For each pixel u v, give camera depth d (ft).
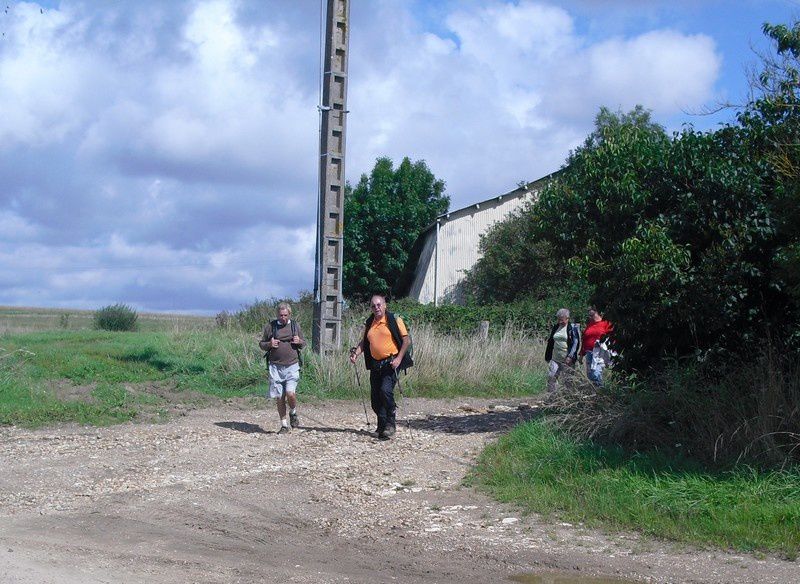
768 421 27.94
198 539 22.58
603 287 35.27
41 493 27.63
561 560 21.07
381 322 38.99
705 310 32.32
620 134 37.14
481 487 29.17
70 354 58.90
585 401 35.29
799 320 32.96
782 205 30.94
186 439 37.73
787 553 21.33
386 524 24.66
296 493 28.19
